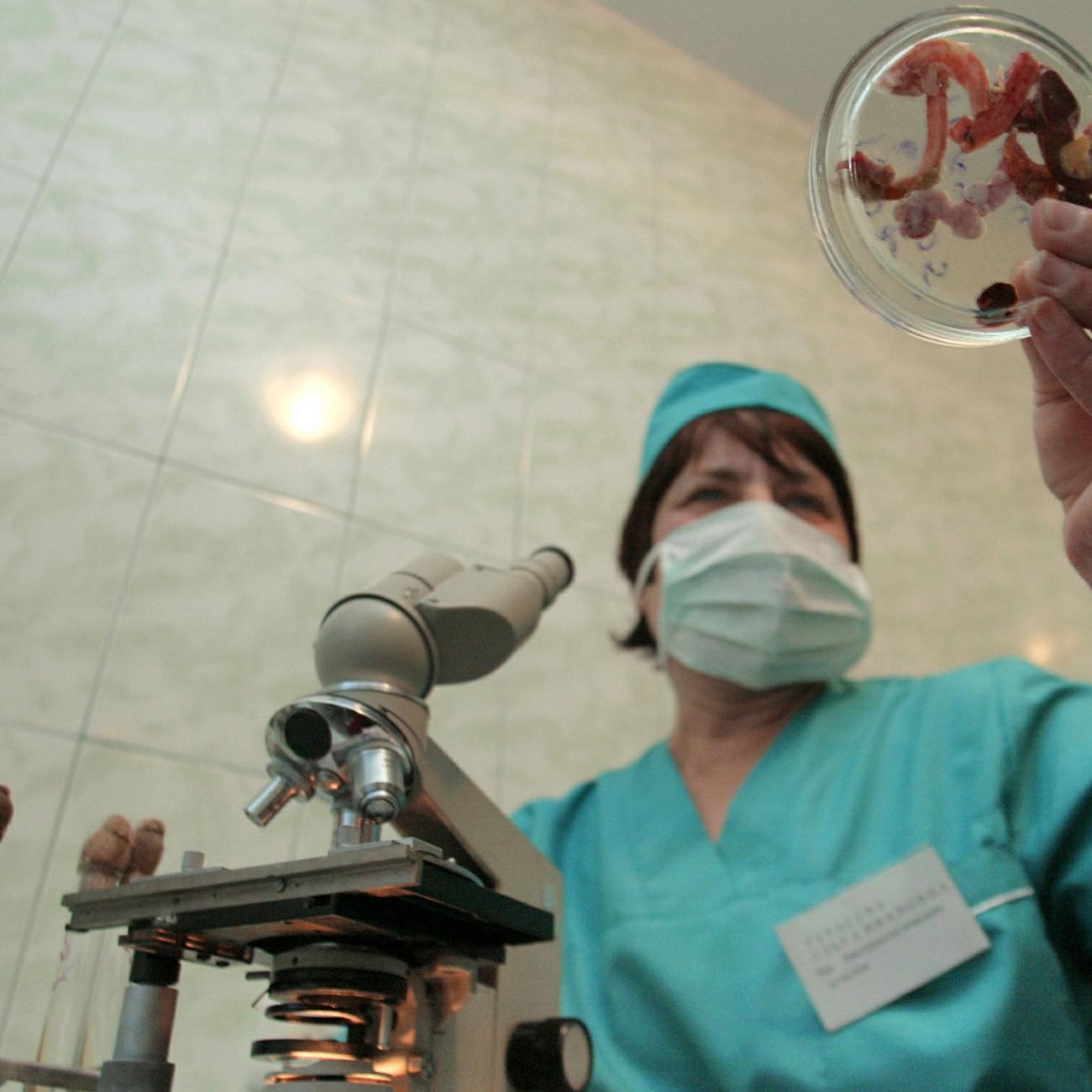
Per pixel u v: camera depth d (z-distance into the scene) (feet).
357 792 2.40
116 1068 2.18
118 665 4.70
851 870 4.29
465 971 2.51
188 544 5.10
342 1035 3.23
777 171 8.86
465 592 2.82
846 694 5.07
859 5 8.50
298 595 5.26
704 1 8.68
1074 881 3.95
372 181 6.68
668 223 7.93
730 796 4.84
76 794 4.38
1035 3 7.36
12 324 5.15
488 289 6.80
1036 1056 3.59
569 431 6.62
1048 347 2.17
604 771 5.67
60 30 6.01
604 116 8.08
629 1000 4.20
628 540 5.82
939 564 7.64
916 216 2.42
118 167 5.82
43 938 4.09
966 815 4.24
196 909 2.24
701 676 5.21
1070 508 2.61
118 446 5.14
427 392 6.20
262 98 6.52
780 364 7.85
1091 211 2.06
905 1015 3.81
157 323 5.53
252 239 6.05
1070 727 4.31
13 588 4.63
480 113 7.43
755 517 5.12
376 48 7.18
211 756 4.72
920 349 8.73
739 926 4.22
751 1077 3.84
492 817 2.97
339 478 5.67
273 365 5.77
